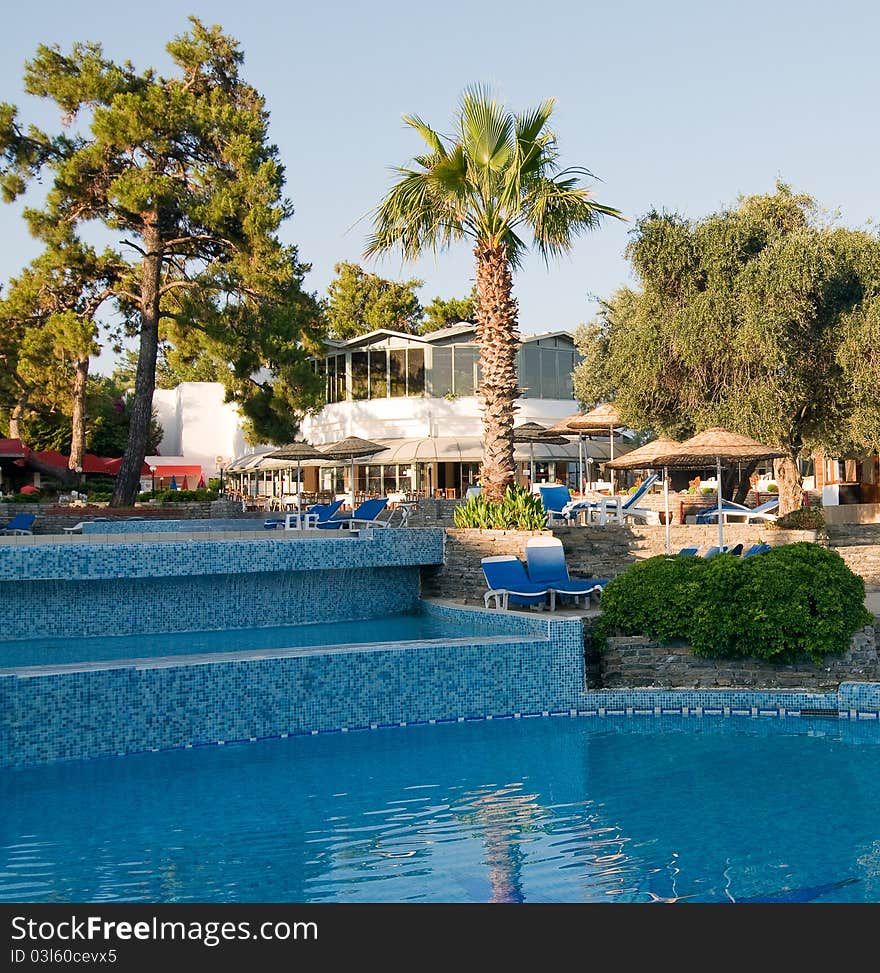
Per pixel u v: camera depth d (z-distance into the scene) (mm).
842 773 10875
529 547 18344
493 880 7887
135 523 27797
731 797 10031
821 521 24625
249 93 40656
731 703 14078
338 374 54781
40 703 11445
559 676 14242
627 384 29719
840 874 7949
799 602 14156
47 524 29422
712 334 27156
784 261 26312
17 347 38312
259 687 12648
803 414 28594
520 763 11539
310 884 7836
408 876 7980
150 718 12023
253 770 11227
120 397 70000
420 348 52781
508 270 21438
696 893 7613
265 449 56656
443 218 21453
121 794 10258
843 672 14367
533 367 53969
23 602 17859
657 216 29625
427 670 13633
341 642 16984
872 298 26703
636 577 15117
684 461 21031
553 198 20750
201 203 35344
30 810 9703
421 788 10516
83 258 35188
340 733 13062
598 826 9156
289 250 36594
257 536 22469
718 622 14289
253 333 35625
